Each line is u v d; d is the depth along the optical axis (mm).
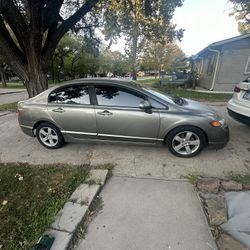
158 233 2094
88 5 6879
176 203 2520
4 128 5754
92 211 2438
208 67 15414
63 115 3865
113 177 3137
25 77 6797
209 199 2547
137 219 2289
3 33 6426
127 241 2016
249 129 5082
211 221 2201
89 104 3734
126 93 3600
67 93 3900
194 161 3514
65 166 3492
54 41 6852
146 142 3670
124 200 2607
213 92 12477
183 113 3418
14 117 7105
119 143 3828
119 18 11562
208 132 3398
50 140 4184
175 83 16750
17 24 6133
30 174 3266
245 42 12125
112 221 2275
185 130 3471
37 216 2365
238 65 12695
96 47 11344
